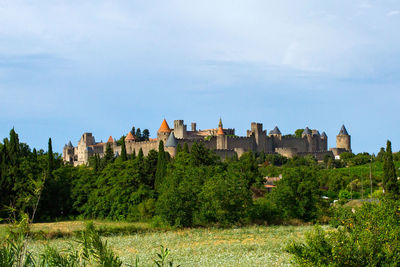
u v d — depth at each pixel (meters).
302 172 83.94
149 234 65.38
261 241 56.19
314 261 25.06
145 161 116.06
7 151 86.00
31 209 84.50
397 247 24.67
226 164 123.75
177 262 41.72
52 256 19.23
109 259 18.25
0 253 17.95
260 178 113.12
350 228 30.52
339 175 130.75
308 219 81.50
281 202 81.44
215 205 73.88
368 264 24.22
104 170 95.88
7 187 82.19
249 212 79.31
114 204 88.06
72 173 99.25
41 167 91.56
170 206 72.62
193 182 89.06
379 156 190.88
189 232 67.19
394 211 29.70
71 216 91.44
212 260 42.69
